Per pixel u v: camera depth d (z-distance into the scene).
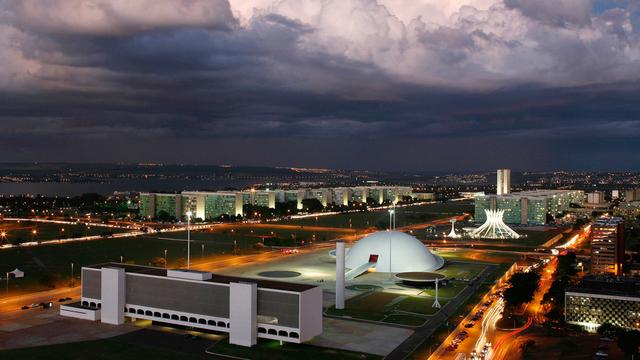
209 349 154.25
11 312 190.12
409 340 166.38
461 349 161.12
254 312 159.00
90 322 178.75
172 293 173.25
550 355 158.75
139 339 162.00
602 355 156.00
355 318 190.38
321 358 148.62
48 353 149.75
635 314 188.75
